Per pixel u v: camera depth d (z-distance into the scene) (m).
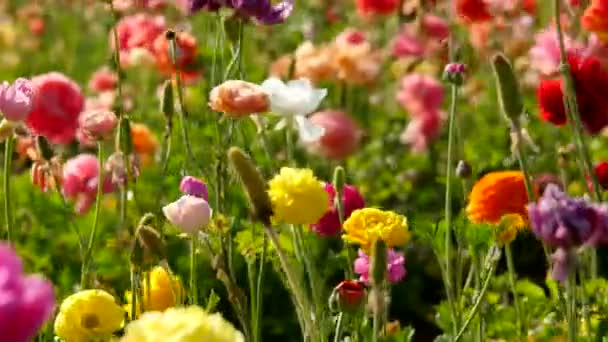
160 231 3.44
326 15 8.84
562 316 3.51
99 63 8.47
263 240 3.03
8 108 2.79
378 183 6.12
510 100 2.49
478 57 6.20
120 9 5.33
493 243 2.98
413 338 5.14
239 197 4.60
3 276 1.12
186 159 4.53
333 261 3.46
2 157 5.77
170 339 1.47
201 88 6.11
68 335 2.46
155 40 5.04
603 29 3.47
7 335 1.09
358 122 6.55
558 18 3.01
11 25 9.22
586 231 2.02
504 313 3.76
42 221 4.76
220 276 2.81
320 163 5.59
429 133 6.19
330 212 3.23
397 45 6.81
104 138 3.26
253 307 3.02
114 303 2.49
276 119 5.73
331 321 2.88
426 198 5.89
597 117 3.17
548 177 4.02
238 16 3.56
